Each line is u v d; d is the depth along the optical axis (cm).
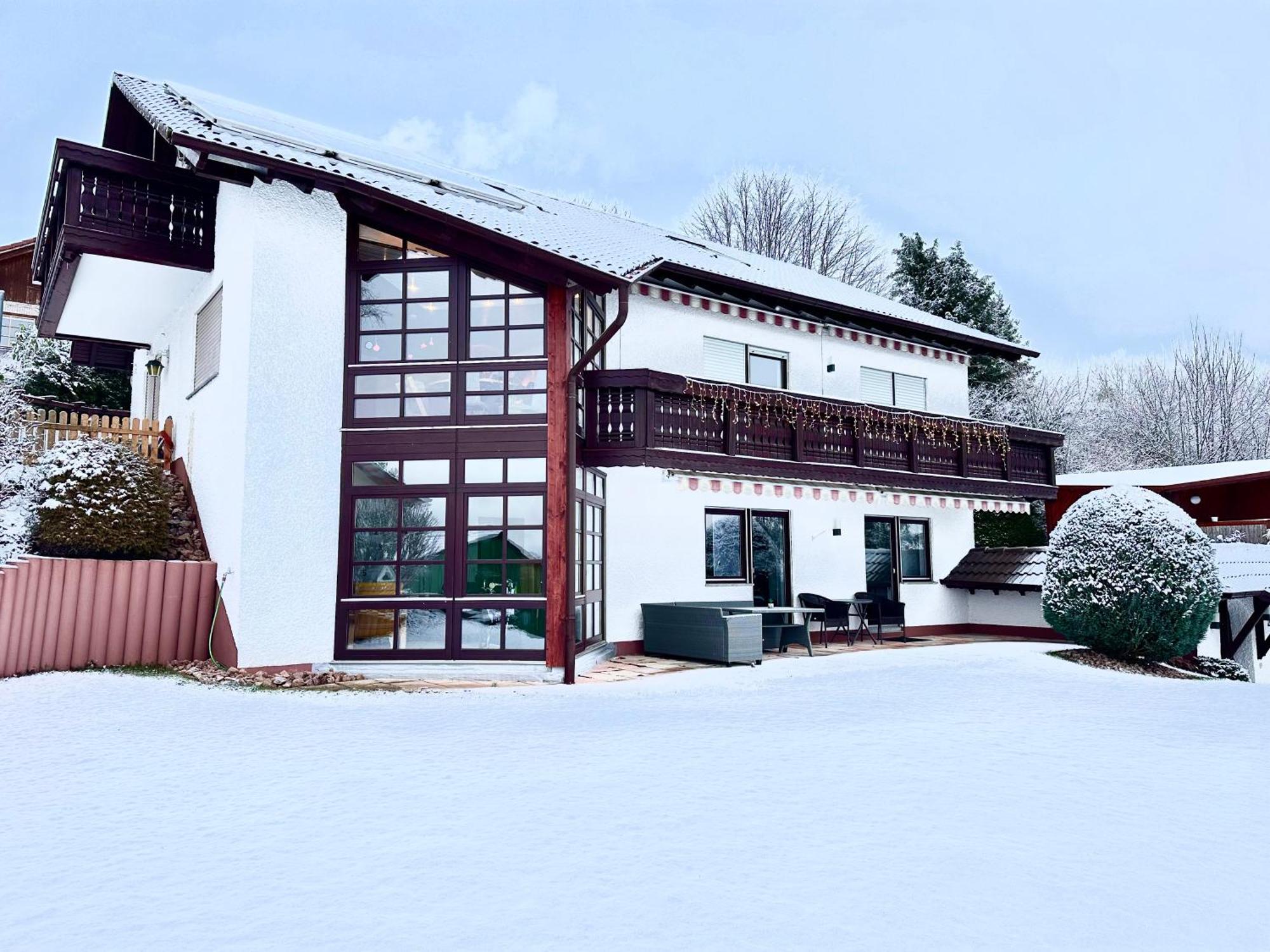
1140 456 5884
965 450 2120
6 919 467
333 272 1393
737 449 1694
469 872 527
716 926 453
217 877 521
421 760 798
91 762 786
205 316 1580
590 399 1530
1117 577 1623
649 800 674
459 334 1389
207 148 1182
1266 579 2022
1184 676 1647
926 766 790
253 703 1070
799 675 1383
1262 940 445
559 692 1199
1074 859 557
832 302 1983
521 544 1348
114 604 1275
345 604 1355
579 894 495
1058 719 1034
